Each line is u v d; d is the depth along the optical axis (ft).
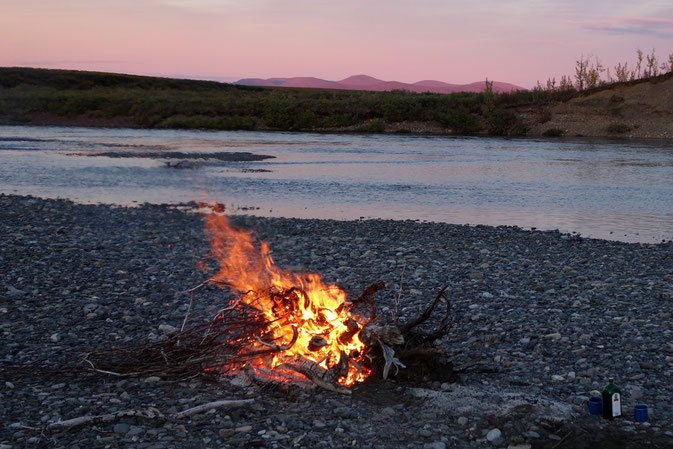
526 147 170.40
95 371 23.47
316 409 20.93
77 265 41.32
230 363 23.26
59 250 45.70
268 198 82.23
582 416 20.42
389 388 22.58
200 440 18.69
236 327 25.17
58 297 33.88
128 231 56.08
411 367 23.09
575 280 39.75
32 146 153.07
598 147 170.19
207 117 255.91
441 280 39.32
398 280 39.19
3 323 29.40
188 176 103.65
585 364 25.08
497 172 113.91
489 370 24.39
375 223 62.03
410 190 91.04
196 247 49.55
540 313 32.32
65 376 23.41
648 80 229.86
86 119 261.85
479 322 30.91
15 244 47.37
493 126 228.43
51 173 104.53
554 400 21.71
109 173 105.81
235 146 164.25
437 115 238.48
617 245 53.11
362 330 23.40
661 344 27.43
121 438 18.69
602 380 23.53
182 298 34.42
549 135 217.97
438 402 21.34
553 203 80.74
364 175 107.55
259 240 53.06
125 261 43.16
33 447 18.07
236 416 20.20
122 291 35.58
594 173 112.68
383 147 167.32
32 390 22.07
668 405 21.26
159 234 54.95
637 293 36.60
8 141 167.63
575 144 180.45
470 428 19.63
